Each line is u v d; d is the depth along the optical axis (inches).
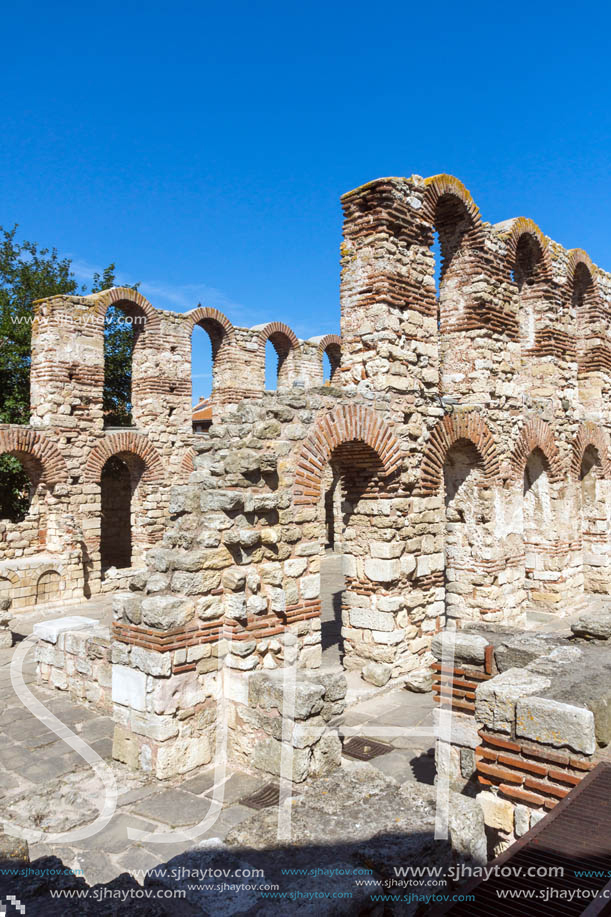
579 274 755.4
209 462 389.1
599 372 770.8
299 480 402.3
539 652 294.0
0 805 282.4
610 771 209.0
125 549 1085.8
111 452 836.0
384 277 466.6
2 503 1055.0
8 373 1110.4
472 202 554.9
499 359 579.8
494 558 561.6
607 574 771.4
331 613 657.0
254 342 1066.7
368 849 183.2
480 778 238.1
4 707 392.5
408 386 482.3
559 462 675.4
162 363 921.5
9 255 1293.1
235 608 346.6
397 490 471.2
